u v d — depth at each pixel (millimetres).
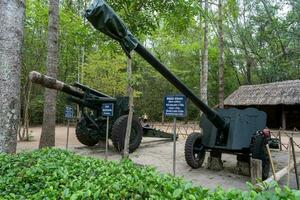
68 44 22938
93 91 10312
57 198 2947
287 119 22625
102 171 3693
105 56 21172
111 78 21828
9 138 5340
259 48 28891
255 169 6109
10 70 5414
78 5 15414
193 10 10344
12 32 5457
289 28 26500
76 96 9844
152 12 10523
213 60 28812
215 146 7406
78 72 23516
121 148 9742
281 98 20438
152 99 31328
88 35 11508
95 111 10586
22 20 5613
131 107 7328
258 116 7250
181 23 10930
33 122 24406
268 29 27328
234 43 29469
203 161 7910
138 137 10398
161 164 8281
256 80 31094
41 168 3900
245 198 2365
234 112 7422
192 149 7543
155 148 11328
